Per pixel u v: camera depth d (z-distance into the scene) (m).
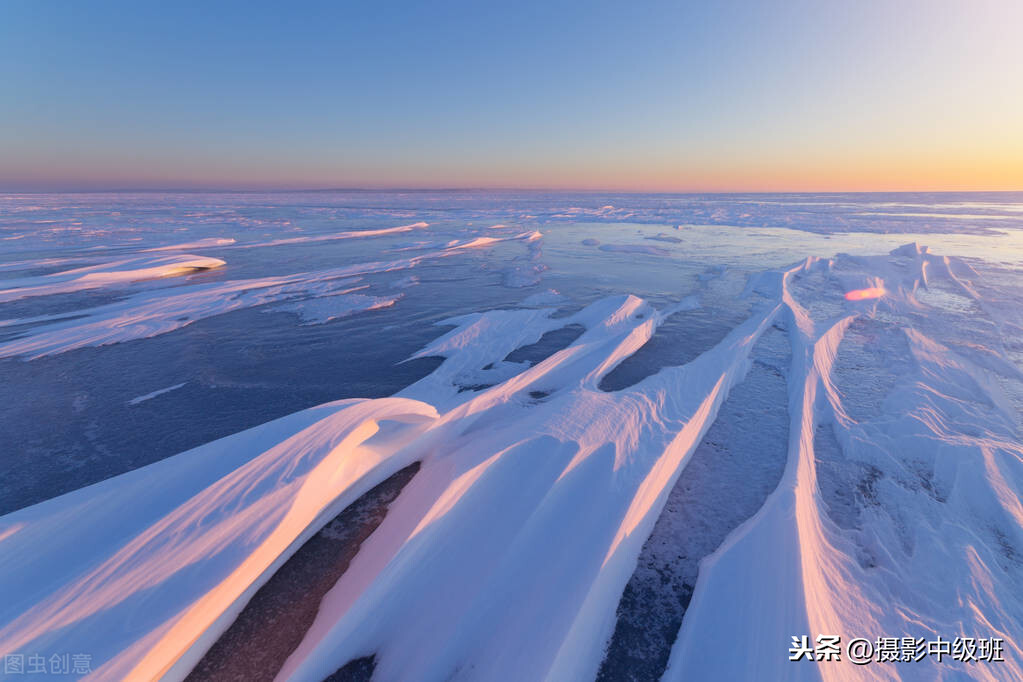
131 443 5.92
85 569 2.93
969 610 3.25
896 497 4.60
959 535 3.98
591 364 8.07
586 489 4.19
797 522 3.82
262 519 3.47
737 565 3.59
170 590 2.86
